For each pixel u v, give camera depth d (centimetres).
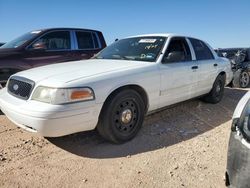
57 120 344
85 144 416
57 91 348
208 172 337
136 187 307
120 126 409
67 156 379
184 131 473
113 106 393
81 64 461
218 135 455
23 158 371
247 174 232
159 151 394
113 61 477
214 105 646
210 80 608
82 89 359
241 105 285
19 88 395
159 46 496
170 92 486
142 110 437
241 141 239
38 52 659
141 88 432
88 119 367
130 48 525
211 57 625
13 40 710
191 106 624
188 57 546
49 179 323
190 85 537
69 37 726
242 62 970
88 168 348
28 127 370
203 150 397
